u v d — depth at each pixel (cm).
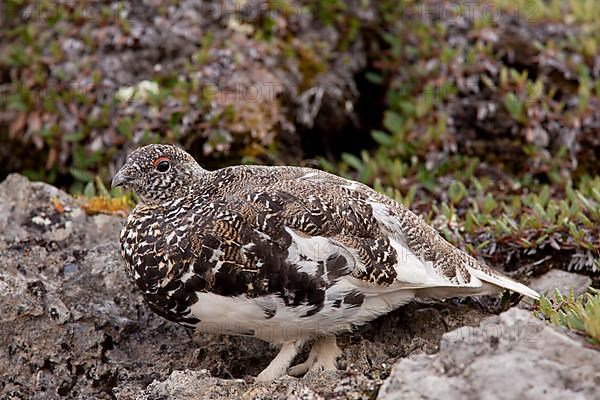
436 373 686
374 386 749
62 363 866
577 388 655
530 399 652
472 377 671
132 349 906
